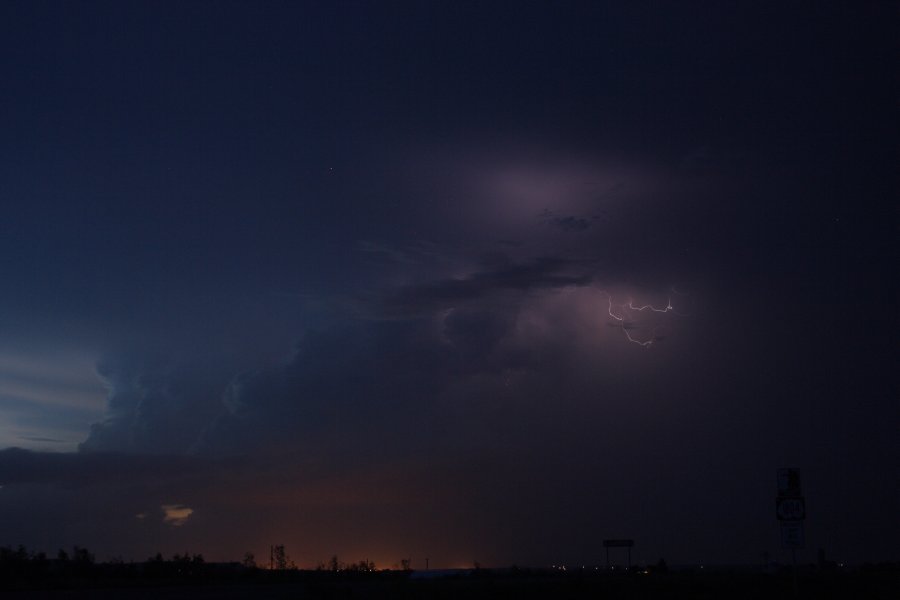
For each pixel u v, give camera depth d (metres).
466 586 42.06
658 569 77.56
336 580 60.91
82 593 42.66
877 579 47.56
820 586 40.19
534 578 60.88
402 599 36.53
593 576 66.62
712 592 37.78
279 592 42.91
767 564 80.25
